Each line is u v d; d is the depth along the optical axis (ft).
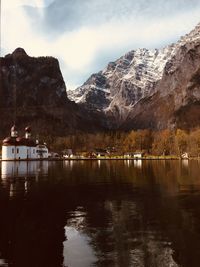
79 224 87.61
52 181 195.21
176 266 60.29
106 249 68.90
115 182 189.57
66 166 386.32
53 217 95.40
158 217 94.79
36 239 75.20
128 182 189.37
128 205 113.80
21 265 60.95
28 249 68.90
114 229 82.79
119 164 449.48
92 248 69.46
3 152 625.00
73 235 77.97
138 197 131.34
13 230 82.02
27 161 569.64
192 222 88.22
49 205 113.60
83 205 113.91
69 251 67.72
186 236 76.28
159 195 136.36
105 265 61.16
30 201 121.70
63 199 126.52
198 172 267.18
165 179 206.49
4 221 90.58
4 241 73.61
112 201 122.11
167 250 67.72
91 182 189.37
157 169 317.42
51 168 340.18
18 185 173.47
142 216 96.27
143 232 79.82
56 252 67.21
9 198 128.67
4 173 262.06
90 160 655.35
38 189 156.46
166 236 76.54
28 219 92.89
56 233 79.56
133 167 360.07
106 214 99.35
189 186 166.81
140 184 178.29
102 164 449.48
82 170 304.71
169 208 107.55
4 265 61.00
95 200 124.26
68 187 164.96
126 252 66.95
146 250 68.03
